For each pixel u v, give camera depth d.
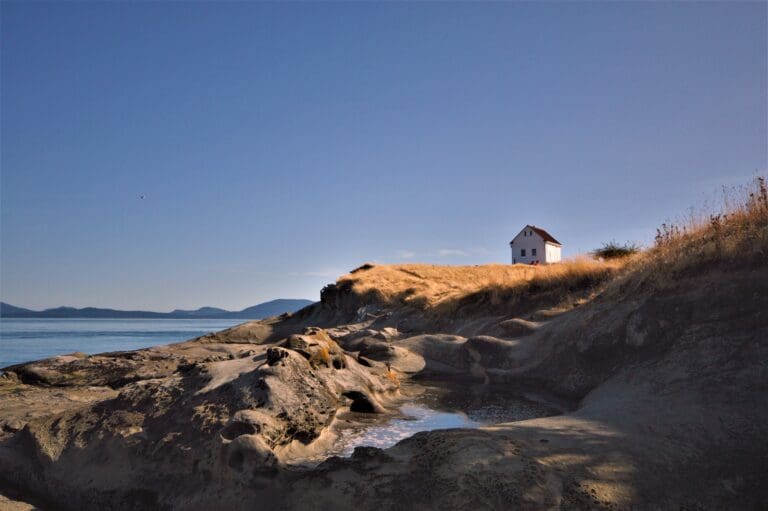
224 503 6.50
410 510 5.60
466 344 15.34
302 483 6.29
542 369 12.66
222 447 7.04
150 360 17.06
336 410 9.48
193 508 6.63
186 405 8.37
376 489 5.93
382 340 21.75
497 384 13.44
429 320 24.67
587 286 19.69
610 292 13.34
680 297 10.44
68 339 60.66
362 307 32.12
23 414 10.85
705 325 9.45
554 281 21.06
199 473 7.03
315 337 11.52
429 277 38.22
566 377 11.72
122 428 8.25
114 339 60.62
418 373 15.14
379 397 11.60
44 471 8.08
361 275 37.78
